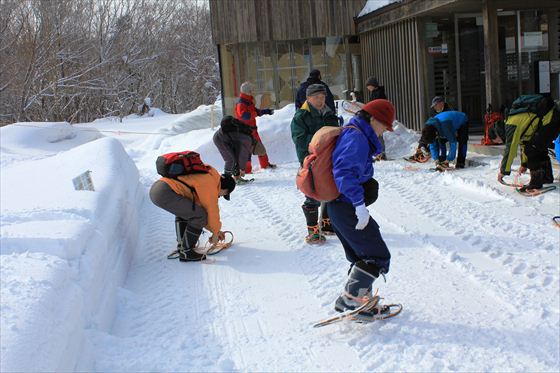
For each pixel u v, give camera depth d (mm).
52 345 2727
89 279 3613
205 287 4605
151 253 5602
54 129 15016
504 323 3674
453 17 11828
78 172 6684
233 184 5422
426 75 11828
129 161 8312
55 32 28906
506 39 11695
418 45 11742
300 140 5863
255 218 6688
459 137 8664
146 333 3793
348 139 3531
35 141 14438
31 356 2545
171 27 39688
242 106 9297
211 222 5195
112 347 3436
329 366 3289
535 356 3258
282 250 5438
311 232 5543
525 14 11641
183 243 5227
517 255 4844
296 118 5887
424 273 4613
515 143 6715
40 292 3002
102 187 5617
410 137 11141
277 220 6523
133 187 7312
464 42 11977
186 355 3465
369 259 3713
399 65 12656
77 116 32094
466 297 4105
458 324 3695
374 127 3639
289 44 14656
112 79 33219
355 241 3688
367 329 3703
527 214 6016
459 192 7266
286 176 9250
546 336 3479
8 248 3615
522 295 4062
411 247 5262
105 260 4207
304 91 8375
